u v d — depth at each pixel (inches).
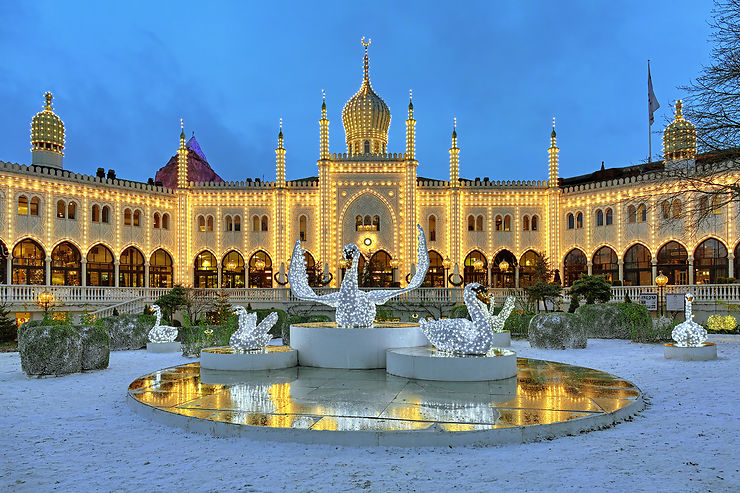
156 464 326.3
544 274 1742.1
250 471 311.7
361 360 639.8
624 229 1813.5
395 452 344.8
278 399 463.8
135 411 465.4
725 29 951.0
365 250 1953.7
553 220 1984.5
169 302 1437.0
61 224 1699.1
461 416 401.1
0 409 483.8
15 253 1610.5
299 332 668.1
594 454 337.7
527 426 371.2
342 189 1966.0
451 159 2016.5
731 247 1561.3
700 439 370.0
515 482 291.0
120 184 1838.1
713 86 970.1
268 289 1636.3
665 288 1443.2
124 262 1857.8
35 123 1819.6
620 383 532.7
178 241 1959.9
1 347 1070.4
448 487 285.0
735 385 565.0
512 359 574.9
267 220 2010.3
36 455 346.9
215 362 635.5
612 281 1776.6
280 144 1985.7
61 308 1411.2
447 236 2000.5
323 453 343.6
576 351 882.8
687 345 773.3
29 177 1631.4
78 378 658.2
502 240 2012.8
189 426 402.0
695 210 1090.1
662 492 276.2
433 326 597.3
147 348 944.9
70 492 283.7
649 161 1147.9
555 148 2003.0
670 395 520.4
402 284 1927.9
